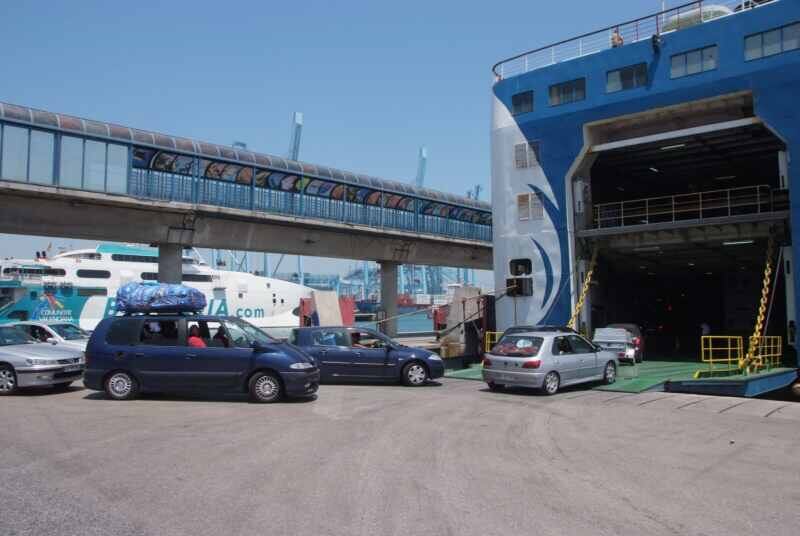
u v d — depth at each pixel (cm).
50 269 4253
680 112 2091
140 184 2997
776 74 1855
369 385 1694
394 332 4516
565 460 811
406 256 4559
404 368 1675
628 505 617
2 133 2612
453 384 1744
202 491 640
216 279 5016
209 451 824
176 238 3209
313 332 1733
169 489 647
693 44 2006
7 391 1386
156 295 1387
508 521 561
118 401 1298
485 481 696
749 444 927
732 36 1941
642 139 2125
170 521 548
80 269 4378
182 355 1302
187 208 3125
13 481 671
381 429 999
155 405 1246
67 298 4288
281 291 5397
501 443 912
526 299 2327
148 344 1319
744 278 3519
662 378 1769
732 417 1186
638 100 2100
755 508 612
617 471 755
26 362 1382
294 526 539
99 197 2834
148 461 766
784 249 1953
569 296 2239
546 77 2320
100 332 1343
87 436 920
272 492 639
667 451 873
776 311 3412
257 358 1294
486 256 5350
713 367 2053
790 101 1834
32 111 2691
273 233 3638
